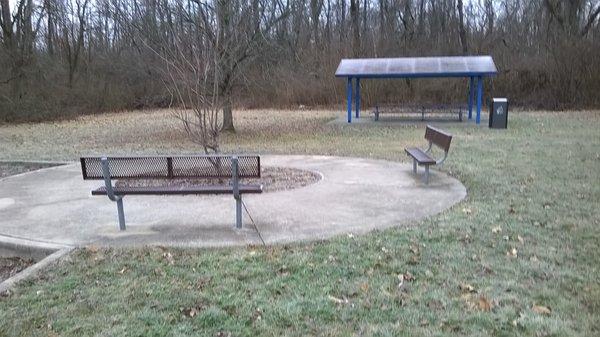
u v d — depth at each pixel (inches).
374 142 524.7
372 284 152.9
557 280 155.3
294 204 248.1
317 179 313.7
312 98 1162.6
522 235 197.6
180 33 546.0
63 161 417.1
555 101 996.6
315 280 156.3
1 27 1022.4
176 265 170.4
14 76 981.8
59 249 188.9
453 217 223.0
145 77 1227.2
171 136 642.8
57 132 740.0
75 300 145.9
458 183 297.3
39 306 142.3
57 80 1145.4
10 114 909.8
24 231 211.9
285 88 1178.0
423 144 496.4
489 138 534.3
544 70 1039.6
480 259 172.9
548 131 596.1
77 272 166.1
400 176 320.8
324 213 231.5
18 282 157.5
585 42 1003.9
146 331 128.1
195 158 221.9
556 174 319.0
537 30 1277.1
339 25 1437.0
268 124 781.9
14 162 415.2
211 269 166.1
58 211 244.1
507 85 1056.8
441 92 1090.1
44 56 1204.5
